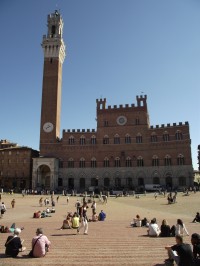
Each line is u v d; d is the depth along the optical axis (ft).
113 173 387.55
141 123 395.14
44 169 399.44
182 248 46.83
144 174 376.27
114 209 184.65
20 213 163.02
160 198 264.93
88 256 63.72
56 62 435.12
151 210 177.37
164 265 56.29
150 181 371.76
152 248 71.41
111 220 130.31
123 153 390.42
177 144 370.12
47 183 394.73
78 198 290.56
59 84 435.12
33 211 175.01
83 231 99.09
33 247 62.80
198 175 540.11
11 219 135.03
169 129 378.94
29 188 397.39
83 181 393.29
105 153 396.37
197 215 118.01
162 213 158.71
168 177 366.02
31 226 112.16
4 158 414.82
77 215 113.39
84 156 399.85
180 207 188.34
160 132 383.04
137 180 377.50
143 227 108.17
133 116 400.67
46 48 440.45
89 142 404.77
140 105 402.11
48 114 413.80
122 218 137.59
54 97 419.54
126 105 407.23
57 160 394.32
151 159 378.53
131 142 391.86
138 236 88.22
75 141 406.00
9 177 406.62
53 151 403.75
